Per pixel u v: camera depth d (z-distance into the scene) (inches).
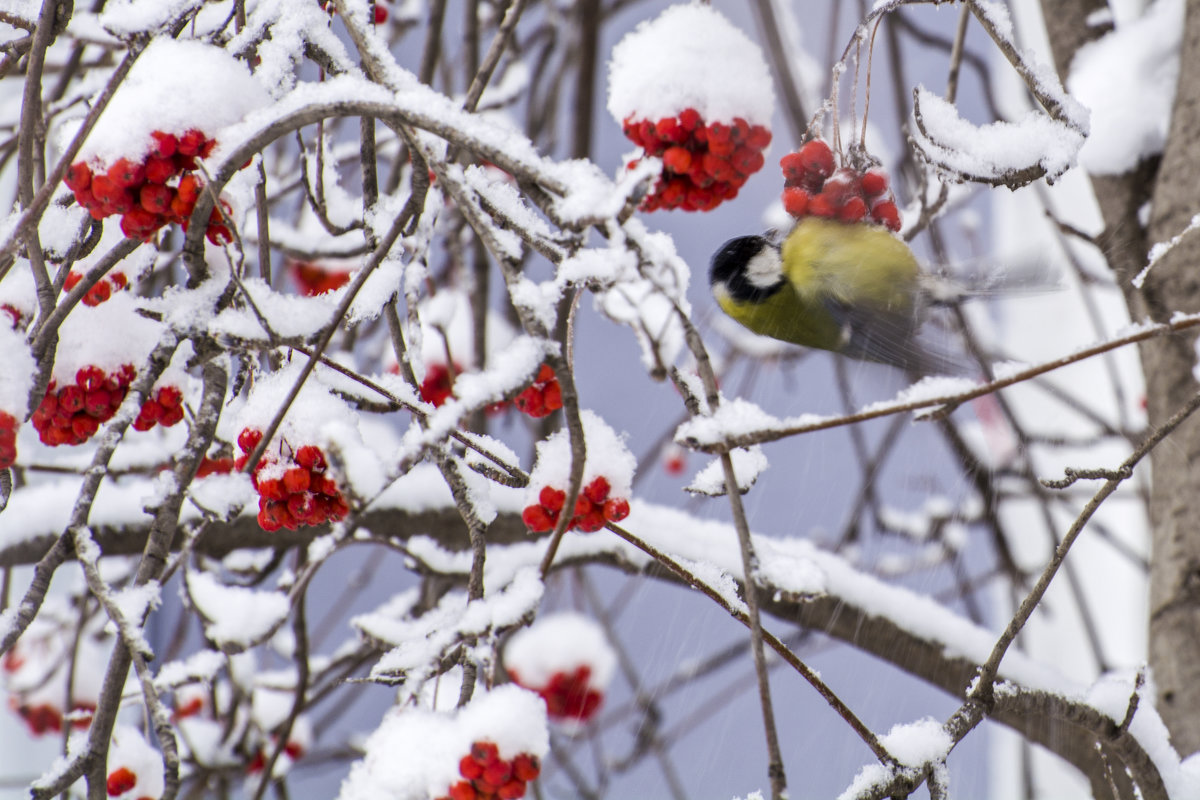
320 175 163.2
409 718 115.3
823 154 176.2
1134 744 161.0
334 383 139.3
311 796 418.9
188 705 308.7
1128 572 426.9
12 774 363.3
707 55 138.8
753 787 424.2
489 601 114.7
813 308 191.8
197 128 127.6
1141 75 234.4
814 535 416.2
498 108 291.4
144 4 134.5
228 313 129.0
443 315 193.6
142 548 236.5
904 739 138.7
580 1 330.3
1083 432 423.8
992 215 456.1
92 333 142.2
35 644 315.9
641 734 344.2
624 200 113.2
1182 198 217.8
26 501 237.0
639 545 133.3
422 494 243.3
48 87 292.2
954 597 357.7
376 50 132.9
